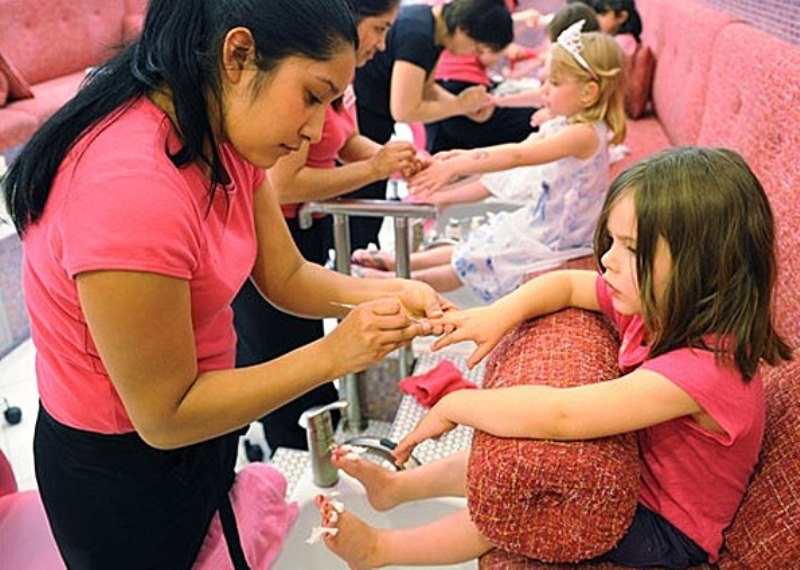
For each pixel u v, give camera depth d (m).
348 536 1.16
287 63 0.76
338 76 0.80
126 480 0.96
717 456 0.99
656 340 1.01
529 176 2.30
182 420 0.84
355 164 1.68
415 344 1.89
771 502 0.99
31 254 0.83
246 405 0.88
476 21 2.29
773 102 1.63
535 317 1.21
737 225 0.97
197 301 0.88
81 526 1.00
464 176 2.21
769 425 1.05
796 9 1.84
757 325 0.98
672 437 1.02
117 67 0.82
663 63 3.06
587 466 0.91
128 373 0.79
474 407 0.99
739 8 2.39
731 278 0.97
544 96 2.04
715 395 0.95
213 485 1.06
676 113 2.71
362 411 1.92
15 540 1.17
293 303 1.21
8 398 2.43
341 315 1.22
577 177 1.92
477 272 2.03
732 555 1.03
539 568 1.01
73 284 0.80
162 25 0.78
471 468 0.96
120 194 0.73
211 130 0.81
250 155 0.85
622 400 0.95
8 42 3.81
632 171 1.05
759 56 1.81
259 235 1.12
